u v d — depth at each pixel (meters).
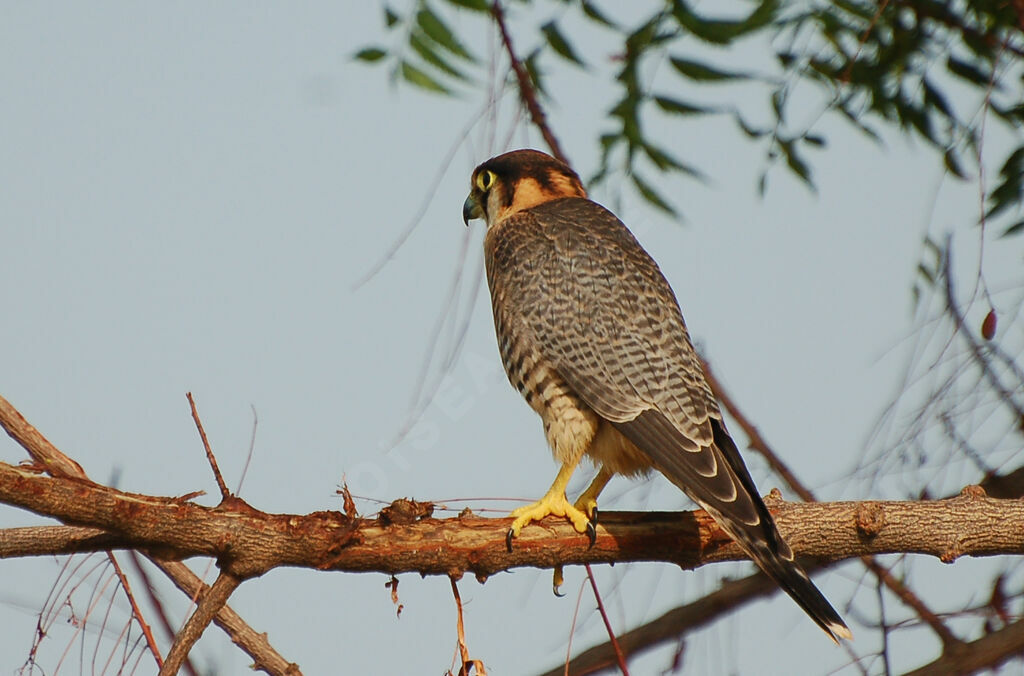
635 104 10.02
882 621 8.98
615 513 8.64
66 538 7.25
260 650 8.17
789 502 8.75
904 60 10.53
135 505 7.08
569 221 10.48
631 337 9.58
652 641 9.42
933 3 10.36
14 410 7.61
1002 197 10.30
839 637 7.77
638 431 9.20
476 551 8.09
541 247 10.28
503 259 10.45
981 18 10.52
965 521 8.61
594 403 9.42
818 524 8.59
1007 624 9.16
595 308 9.80
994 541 8.61
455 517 8.18
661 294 9.98
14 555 7.23
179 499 7.25
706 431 9.06
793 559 8.15
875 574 9.06
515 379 10.12
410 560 7.89
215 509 7.34
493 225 11.04
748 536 8.23
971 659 8.96
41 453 7.55
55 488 6.87
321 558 7.60
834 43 10.34
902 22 10.45
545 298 10.00
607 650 9.41
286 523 7.50
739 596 9.44
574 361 9.66
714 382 10.37
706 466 8.75
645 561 8.69
